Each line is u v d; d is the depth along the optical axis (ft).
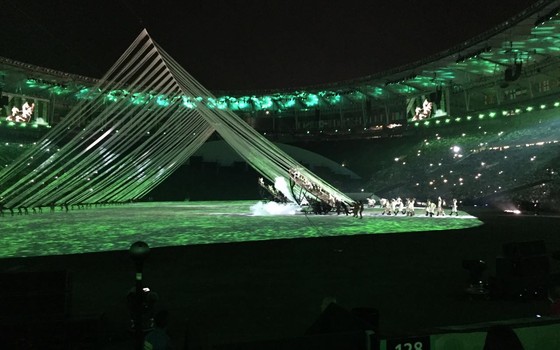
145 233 86.48
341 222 116.06
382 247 65.46
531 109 204.85
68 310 24.12
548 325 17.80
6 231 90.74
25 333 22.90
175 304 34.14
